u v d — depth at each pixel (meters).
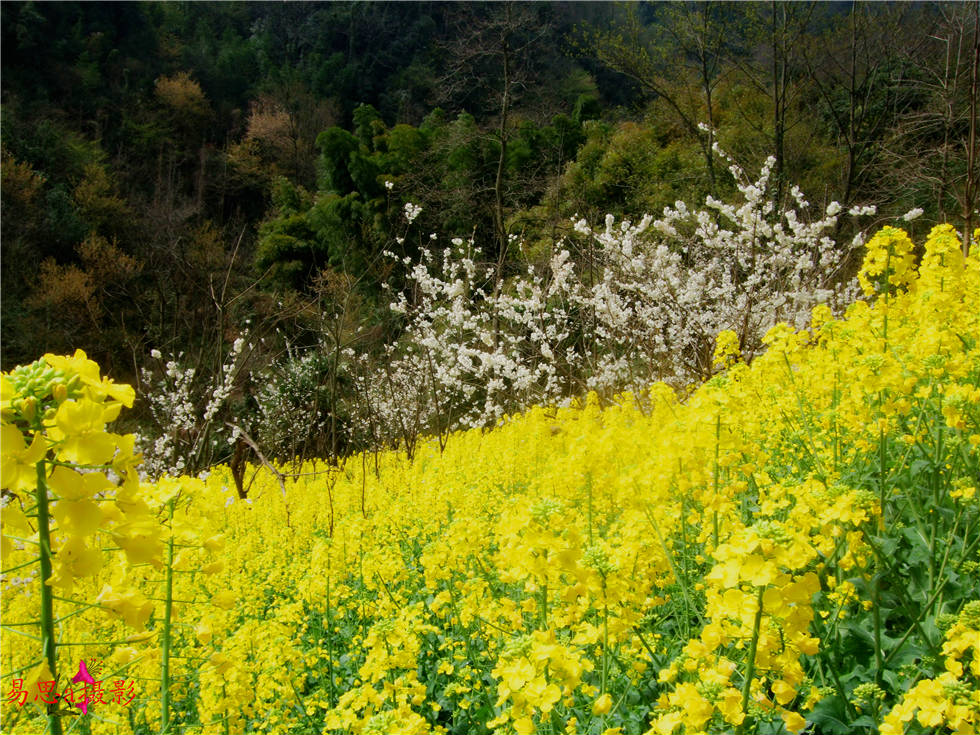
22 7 36.44
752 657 1.66
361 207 26.48
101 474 1.43
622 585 2.24
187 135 39.53
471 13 21.25
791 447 4.27
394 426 12.05
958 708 1.63
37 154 30.00
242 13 53.38
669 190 20.06
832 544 2.63
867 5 18.75
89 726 2.44
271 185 37.38
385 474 9.13
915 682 2.36
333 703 3.54
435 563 3.65
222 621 3.68
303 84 44.62
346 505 7.08
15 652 3.34
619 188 22.61
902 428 3.50
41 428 1.38
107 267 21.86
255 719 3.24
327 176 30.42
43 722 2.48
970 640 1.83
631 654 2.67
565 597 2.38
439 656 3.86
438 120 31.44
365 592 4.44
